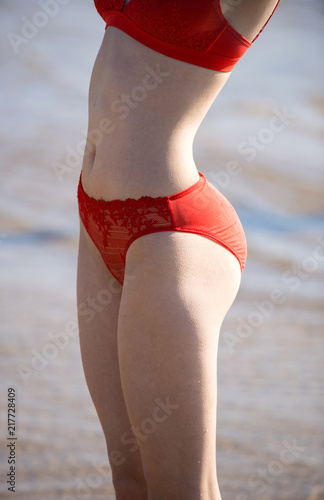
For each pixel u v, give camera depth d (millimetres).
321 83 33000
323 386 8375
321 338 10148
